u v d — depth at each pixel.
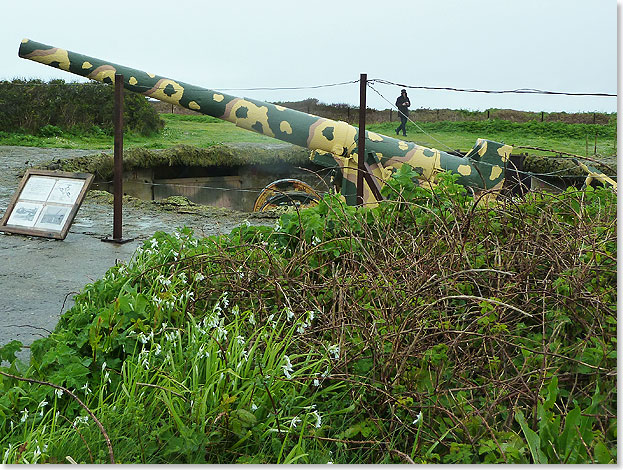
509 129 25.81
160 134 24.36
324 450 3.22
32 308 6.09
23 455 2.86
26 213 9.22
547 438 3.01
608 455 2.84
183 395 3.34
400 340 3.71
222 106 10.69
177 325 4.19
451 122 27.17
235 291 4.57
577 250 4.69
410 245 5.14
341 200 5.91
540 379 3.42
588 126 24.97
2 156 17.02
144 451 3.08
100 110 23.78
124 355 3.85
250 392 3.31
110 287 4.68
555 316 4.04
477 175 10.09
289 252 5.54
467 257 4.54
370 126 27.34
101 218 10.54
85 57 10.66
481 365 3.77
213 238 5.57
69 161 15.68
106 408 3.32
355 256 5.17
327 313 4.34
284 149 18.58
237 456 3.19
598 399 3.35
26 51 10.55
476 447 3.17
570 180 10.50
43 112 22.81
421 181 10.19
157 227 9.96
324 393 3.63
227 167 18.22
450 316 4.18
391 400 3.44
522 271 4.60
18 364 3.71
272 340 3.85
